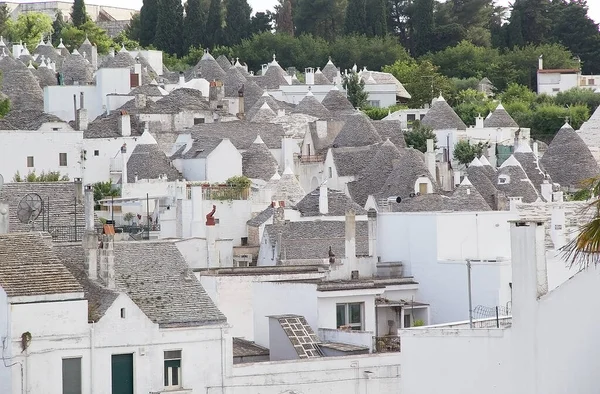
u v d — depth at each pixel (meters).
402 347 104.94
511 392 100.12
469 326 110.31
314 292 143.25
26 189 162.25
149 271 130.88
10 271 121.00
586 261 100.44
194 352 126.06
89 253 127.50
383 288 146.75
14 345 118.44
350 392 129.88
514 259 99.62
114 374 122.88
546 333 98.31
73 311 120.75
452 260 154.62
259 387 127.69
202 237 195.12
